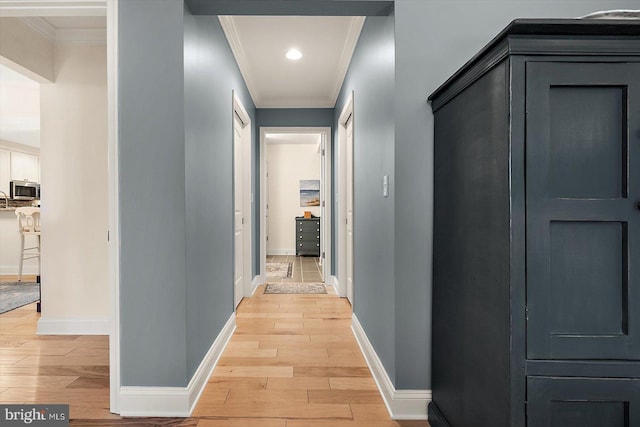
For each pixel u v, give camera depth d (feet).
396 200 6.07
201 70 7.07
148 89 5.96
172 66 5.97
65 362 8.07
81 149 10.04
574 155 3.81
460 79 4.92
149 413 6.01
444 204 5.58
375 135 7.67
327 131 16.16
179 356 6.04
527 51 3.78
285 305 12.91
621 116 3.78
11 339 9.61
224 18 8.80
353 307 10.32
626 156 3.76
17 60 8.82
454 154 5.20
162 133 5.98
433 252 6.02
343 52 11.02
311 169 28.12
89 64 9.99
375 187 7.66
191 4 6.22
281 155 28.12
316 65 12.08
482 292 4.39
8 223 19.10
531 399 3.80
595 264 3.82
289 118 16.19
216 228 8.39
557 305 3.81
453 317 5.21
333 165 16.17
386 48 6.68
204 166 7.28
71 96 10.00
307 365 7.94
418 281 6.07
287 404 6.36
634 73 3.74
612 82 3.76
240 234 13.30
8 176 23.27
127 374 6.04
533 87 3.79
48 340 9.53
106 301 10.10
